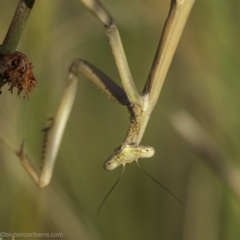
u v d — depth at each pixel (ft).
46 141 1.01
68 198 1.12
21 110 1.12
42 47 1.12
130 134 0.95
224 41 1.13
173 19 0.94
